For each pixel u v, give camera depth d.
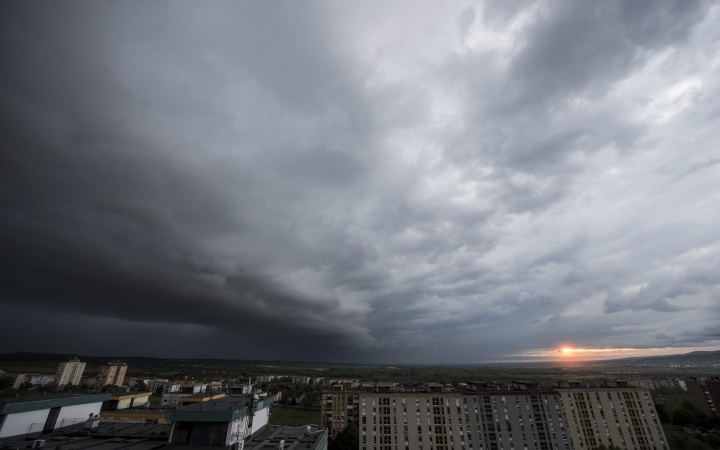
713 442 128.50
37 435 35.03
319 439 40.88
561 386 119.06
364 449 102.00
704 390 162.00
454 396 107.25
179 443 32.16
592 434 106.94
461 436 103.12
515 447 102.94
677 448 130.62
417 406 106.25
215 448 31.66
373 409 106.06
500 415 106.25
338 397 140.12
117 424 37.94
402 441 102.31
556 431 106.12
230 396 49.59
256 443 38.50
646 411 111.25
